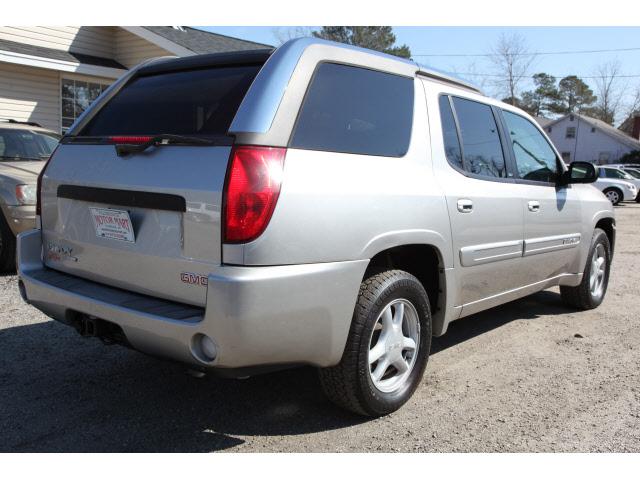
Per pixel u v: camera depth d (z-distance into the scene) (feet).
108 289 9.66
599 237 18.39
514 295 14.58
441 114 12.05
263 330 8.20
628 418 10.83
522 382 12.47
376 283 9.85
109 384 11.73
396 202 10.08
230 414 10.57
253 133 8.32
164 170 8.81
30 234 11.04
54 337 14.34
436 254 11.37
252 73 9.53
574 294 18.24
